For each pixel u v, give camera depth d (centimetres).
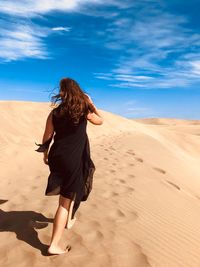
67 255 419
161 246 479
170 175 1110
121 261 414
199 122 14400
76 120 418
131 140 1961
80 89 426
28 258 413
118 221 535
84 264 402
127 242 464
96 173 886
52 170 427
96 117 437
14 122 2233
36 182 804
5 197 677
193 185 1155
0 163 1059
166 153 1789
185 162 1861
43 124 2386
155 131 4275
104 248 441
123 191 721
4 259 412
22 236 470
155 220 578
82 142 428
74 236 469
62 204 422
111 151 1335
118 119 4009
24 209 580
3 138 1622
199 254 498
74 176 420
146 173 972
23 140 1667
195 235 568
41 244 447
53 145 429
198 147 3991
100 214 559
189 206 760
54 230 418
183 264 450
